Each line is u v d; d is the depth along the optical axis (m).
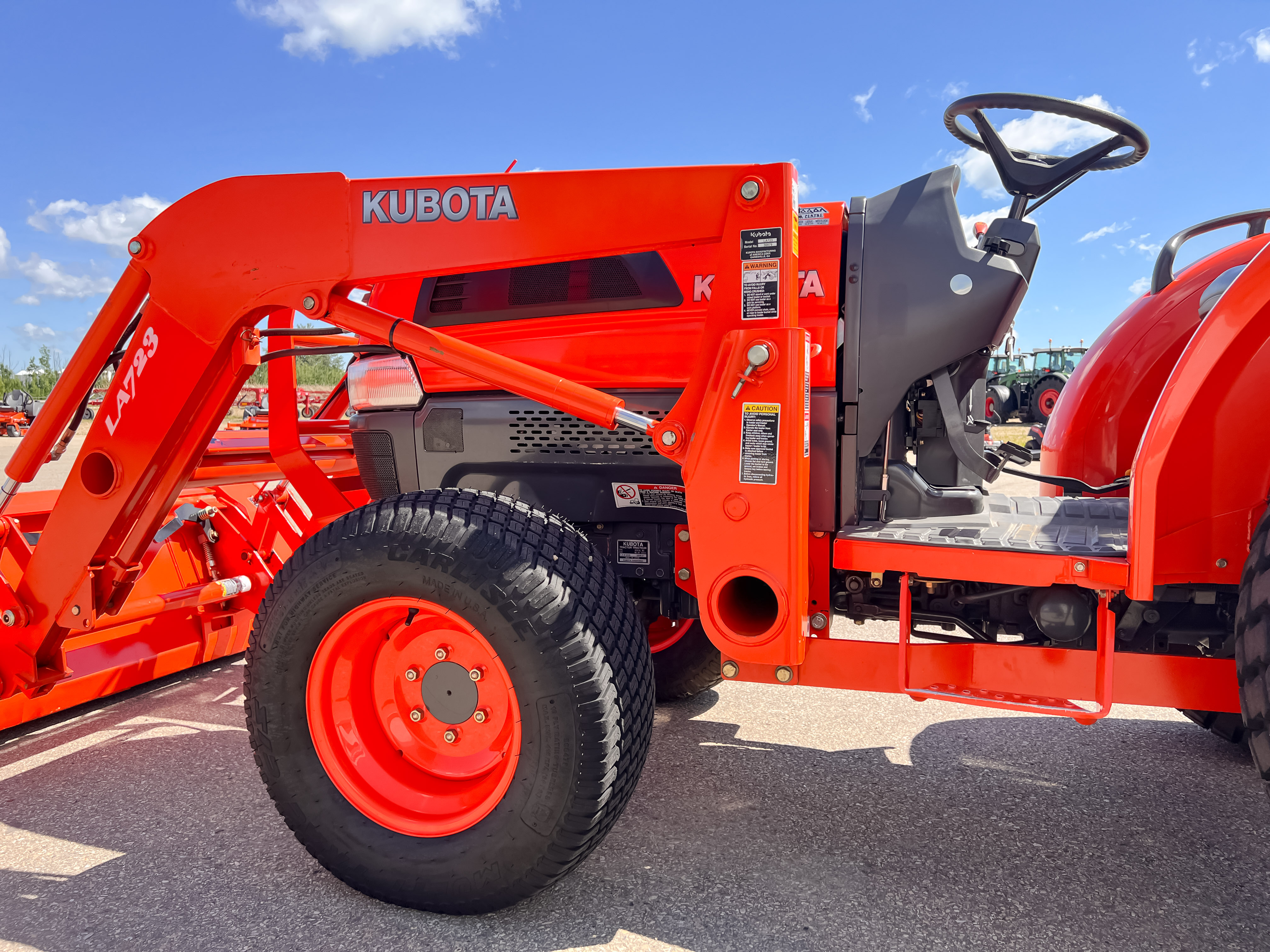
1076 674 1.70
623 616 1.73
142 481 2.04
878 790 2.30
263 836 2.05
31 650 2.27
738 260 1.62
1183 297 2.51
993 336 1.95
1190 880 1.83
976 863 1.91
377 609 1.71
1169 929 1.65
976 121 2.02
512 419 2.18
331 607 1.72
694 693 2.96
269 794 1.85
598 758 1.60
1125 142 1.96
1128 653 1.68
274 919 1.70
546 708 1.59
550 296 2.19
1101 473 2.65
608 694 1.62
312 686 1.76
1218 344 1.52
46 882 1.84
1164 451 1.55
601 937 1.63
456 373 2.22
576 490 2.18
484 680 1.75
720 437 1.63
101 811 2.19
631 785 1.70
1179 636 1.94
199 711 2.94
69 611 2.20
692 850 1.97
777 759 2.51
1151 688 1.67
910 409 2.14
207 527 3.21
